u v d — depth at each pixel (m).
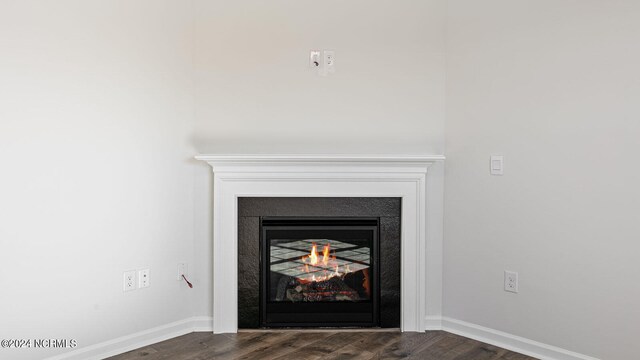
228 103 3.12
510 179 2.84
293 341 2.92
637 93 2.37
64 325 2.57
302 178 3.04
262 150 3.13
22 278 2.42
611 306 2.47
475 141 2.99
